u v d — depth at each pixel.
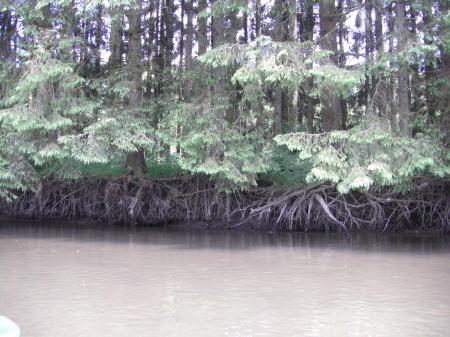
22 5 12.30
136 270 8.95
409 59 11.00
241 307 6.49
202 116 12.13
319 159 11.03
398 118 13.08
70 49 12.96
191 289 7.47
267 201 15.74
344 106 15.82
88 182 17.39
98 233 15.03
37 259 10.09
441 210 15.25
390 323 5.84
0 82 13.38
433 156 11.17
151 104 13.69
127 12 13.30
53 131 12.56
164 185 16.69
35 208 17.95
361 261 10.06
